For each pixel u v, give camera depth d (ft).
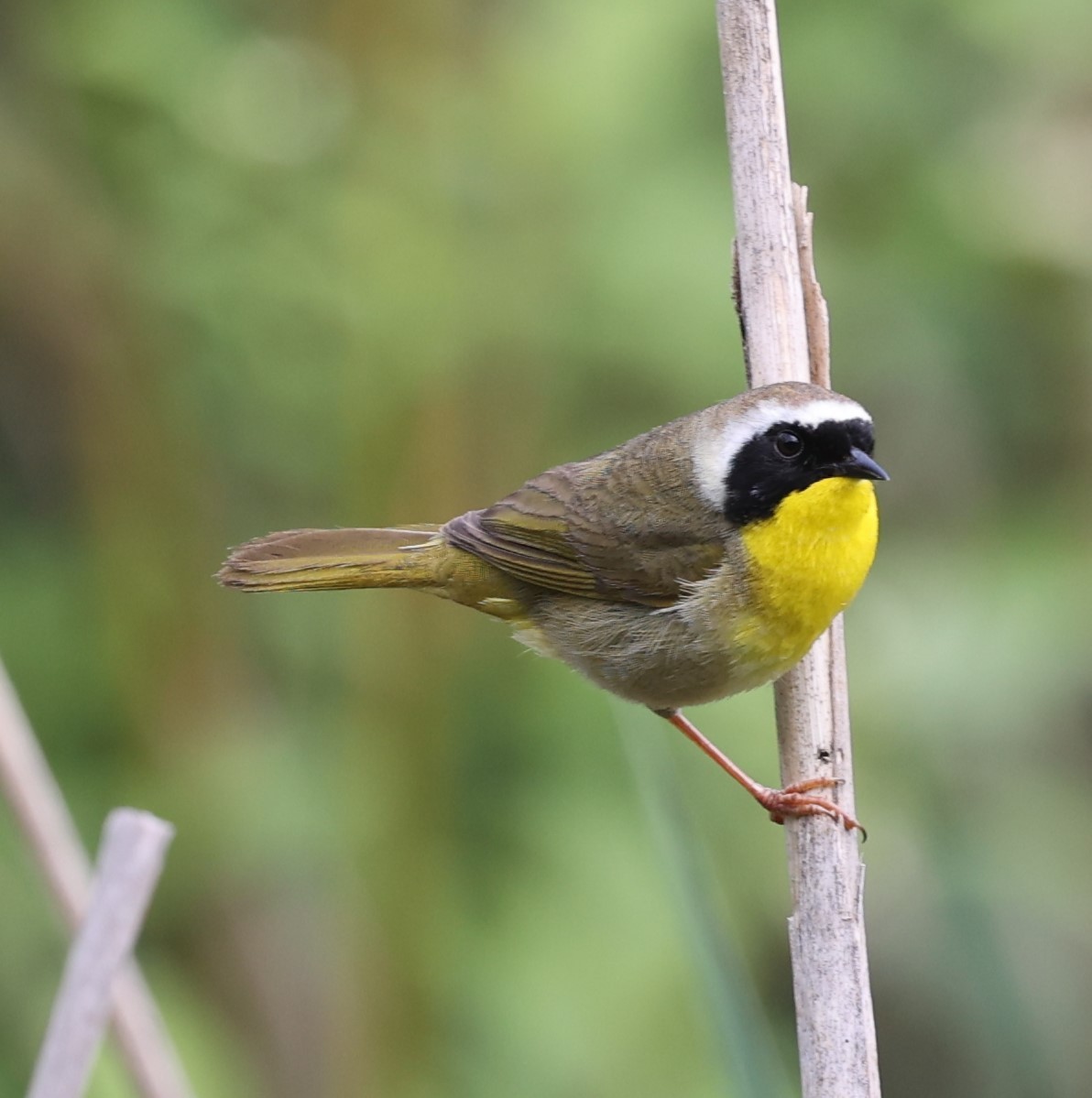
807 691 25.67
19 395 39.73
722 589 27.78
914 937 39.22
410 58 39.40
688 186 39.29
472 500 39.45
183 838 37.06
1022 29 39.83
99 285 38.83
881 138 40.52
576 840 36.52
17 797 26.99
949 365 41.83
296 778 37.76
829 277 39.91
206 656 39.42
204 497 40.22
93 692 38.65
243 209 38.06
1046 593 39.93
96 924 24.14
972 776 38.52
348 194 38.14
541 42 39.88
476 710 38.63
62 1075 23.59
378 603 38.22
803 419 26.04
